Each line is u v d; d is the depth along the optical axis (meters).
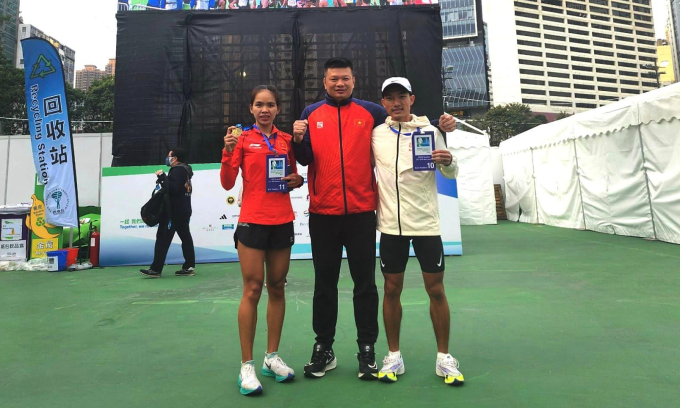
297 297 3.49
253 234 1.87
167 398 1.70
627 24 99.69
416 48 5.69
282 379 1.84
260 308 3.13
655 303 3.04
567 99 91.25
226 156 1.92
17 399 1.69
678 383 1.75
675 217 6.08
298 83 5.64
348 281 4.16
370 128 2.04
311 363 1.92
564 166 9.05
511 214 12.12
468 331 2.51
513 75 86.19
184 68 5.60
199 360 2.12
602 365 1.95
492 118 46.28
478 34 77.38
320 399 1.67
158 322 2.81
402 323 2.69
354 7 5.77
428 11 5.77
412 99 2.02
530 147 10.52
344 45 5.69
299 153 1.94
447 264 4.94
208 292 3.75
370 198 1.98
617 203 7.38
